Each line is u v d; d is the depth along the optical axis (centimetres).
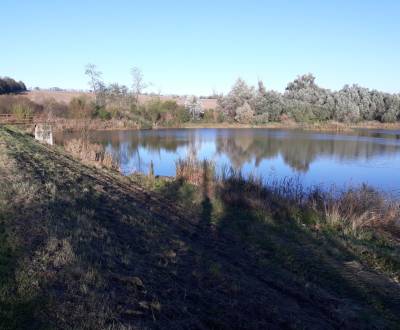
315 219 1223
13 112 4403
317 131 5628
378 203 1327
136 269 601
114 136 4475
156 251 732
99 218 855
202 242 948
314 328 567
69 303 449
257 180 1603
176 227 1036
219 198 1466
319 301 678
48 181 1087
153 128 5881
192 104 6781
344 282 781
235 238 1033
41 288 469
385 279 807
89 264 556
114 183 1555
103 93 7119
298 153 3247
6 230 623
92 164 1978
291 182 1677
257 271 788
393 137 4703
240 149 3488
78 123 4772
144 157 2886
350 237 1080
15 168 1147
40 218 711
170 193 1548
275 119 6688
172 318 486
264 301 619
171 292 561
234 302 586
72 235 662
